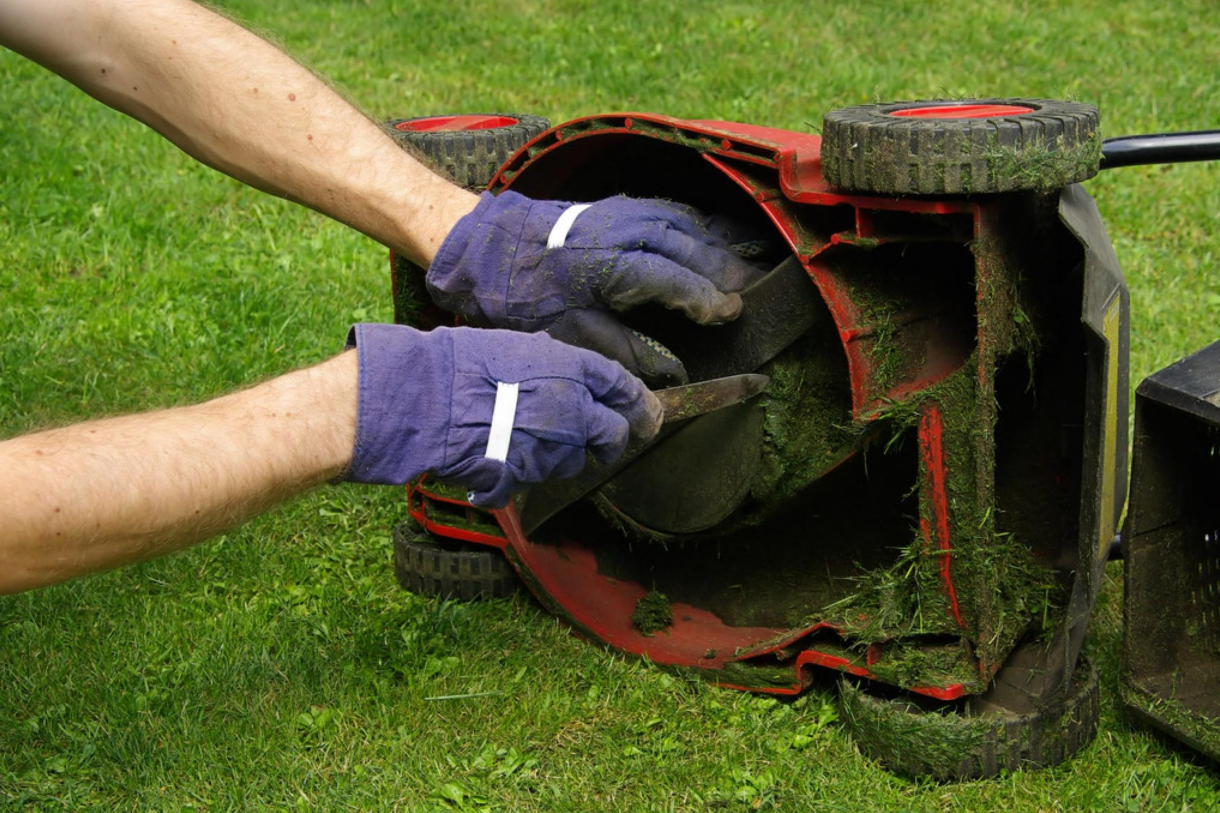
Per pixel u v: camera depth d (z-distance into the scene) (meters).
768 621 2.69
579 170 2.69
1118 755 2.30
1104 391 2.08
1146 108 6.20
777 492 2.45
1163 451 2.28
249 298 4.39
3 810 2.18
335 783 2.27
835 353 2.37
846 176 2.03
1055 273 2.32
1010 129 1.90
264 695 2.49
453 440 1.66
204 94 2.21
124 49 2.20
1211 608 2.45
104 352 4.08
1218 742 2.18
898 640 2.28
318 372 1.65
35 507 1.39
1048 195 2.21
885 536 2.63
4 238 4.91
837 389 2.39
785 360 2.38
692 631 2.73
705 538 2.68
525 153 2.58
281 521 3.19
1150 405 2.24
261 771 2.28
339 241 4.93
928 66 6.94
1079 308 2.37
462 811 2.19
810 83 6.64
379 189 2.23
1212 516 2.42
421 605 2.88
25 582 1.42
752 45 7.31
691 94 6.55
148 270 4.73
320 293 4.52
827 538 2.71
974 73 6.82
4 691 2.50
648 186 2.79
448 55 7.27
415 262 2.33
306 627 2.74
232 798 2.21
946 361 2.26
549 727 2.41
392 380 1.62
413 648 2.65
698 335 2.42
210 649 2.63
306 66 2.35
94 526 1.43
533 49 7.31
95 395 3.80
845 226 2.21
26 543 1.39
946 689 2.20
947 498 2.17
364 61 7.09
